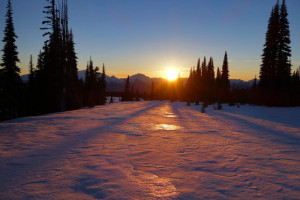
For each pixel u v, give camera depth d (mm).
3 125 9406
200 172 3707
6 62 24703
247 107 28406
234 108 26922
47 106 23172
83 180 3281
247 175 3561
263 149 5516
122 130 8539
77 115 14633
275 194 2812
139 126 9836
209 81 51594
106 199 2635
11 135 7113
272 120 13508
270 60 30359
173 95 67875
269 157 4719
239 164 4188
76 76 33688
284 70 29125
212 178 3412
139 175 3533
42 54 26219
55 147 5500
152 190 2928
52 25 20750
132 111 20531
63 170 3736
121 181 3260
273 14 30469
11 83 24828
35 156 4625
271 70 30094
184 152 5129
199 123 11547
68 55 22141
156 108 27031
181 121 12461
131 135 7449
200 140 6688
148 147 5645
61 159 4418
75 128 8812
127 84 87438
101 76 57812
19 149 5234
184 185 3119
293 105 29031
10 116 24531
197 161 4383
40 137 6828
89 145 5789
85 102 36469
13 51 25094
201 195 2770
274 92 29125
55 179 3305
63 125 9617
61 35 20859
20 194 2758
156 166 4031
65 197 2686
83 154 4848
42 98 23906
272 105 28672
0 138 6609
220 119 13977
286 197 2721
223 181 3285
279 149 5527
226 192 2871
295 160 4480
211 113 19453
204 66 53000
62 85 20906
